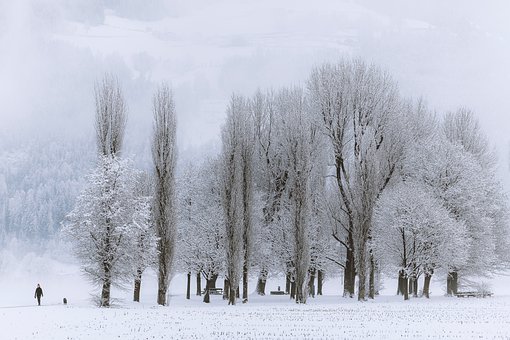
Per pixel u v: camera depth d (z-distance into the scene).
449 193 62.53
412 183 62.75
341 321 37.62
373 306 50.25
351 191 59.03
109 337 29.80
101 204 49.62
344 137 62.09
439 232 58.12
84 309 46.06
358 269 57.06
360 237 57.00
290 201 64.88
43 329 32.56
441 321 37.56
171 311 45.09
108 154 52.69
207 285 61.31
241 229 57.34
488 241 63.38
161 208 54.12
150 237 53.31
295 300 59.28
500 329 33.34
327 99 62.06
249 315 41.72
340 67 64.06
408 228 58.44
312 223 65.75
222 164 58.78
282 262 65.31
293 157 58.28
